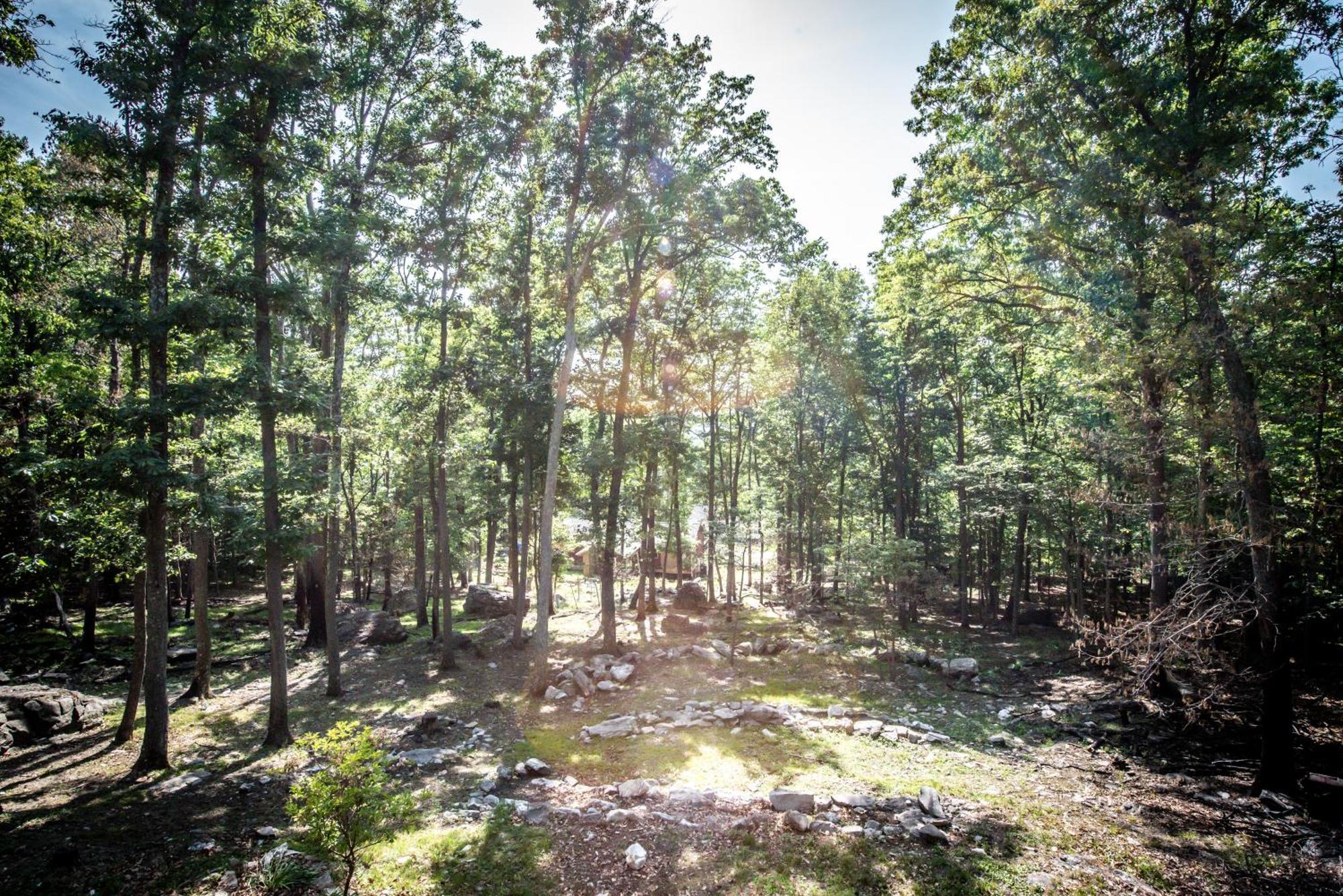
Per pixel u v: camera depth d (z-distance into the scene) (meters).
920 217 18.67
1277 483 13.58
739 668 19.62
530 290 22.91
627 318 21.42
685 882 7.34
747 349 28.39
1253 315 9.59
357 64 17.11
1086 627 12.22
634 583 42.47
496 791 10.34
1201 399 10.86
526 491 22.97
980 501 25.48
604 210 19.03
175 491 11.48
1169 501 12.54
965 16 15.84
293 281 12.62
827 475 31.27
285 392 12.11
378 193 17.89
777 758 11.57
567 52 17.31
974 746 12.72
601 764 11.58
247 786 10.57
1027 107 14.78
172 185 11.54
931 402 31.64
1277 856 8.20
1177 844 8.52
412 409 22.48
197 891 7.07
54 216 16.73
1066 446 22.88
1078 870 7.76
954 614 32.78
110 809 9.62
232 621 28.62
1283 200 11.83
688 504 35.16
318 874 7.30
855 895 7.09
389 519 33.28
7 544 13.85
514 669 20.17
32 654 20.88
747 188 18.75
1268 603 10.28
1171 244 10.61
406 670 20.08
